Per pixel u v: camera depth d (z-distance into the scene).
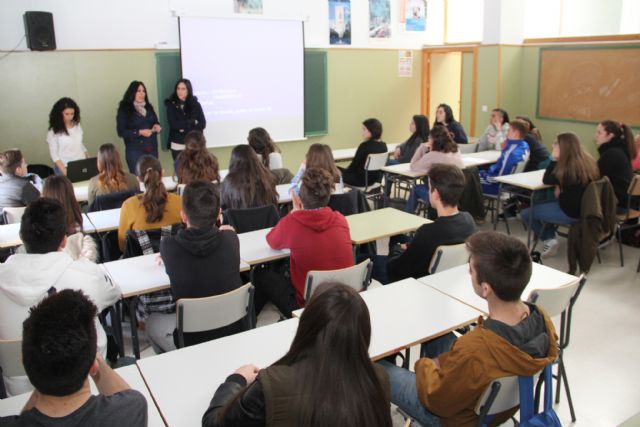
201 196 2.42
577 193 4.21
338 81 7.91
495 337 1.62
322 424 1.11
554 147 4.36
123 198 4.03
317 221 2.76
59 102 5.55
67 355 1.10
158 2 6.36
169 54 6.52
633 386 2.87
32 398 1.19
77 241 2.83
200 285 2.45
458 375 1.65
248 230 3.58
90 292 2.16
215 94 6.90
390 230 3.42
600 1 8.42
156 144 6.23
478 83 7.96
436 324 2.13
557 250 4.91
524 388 1.64
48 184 2.86
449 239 2.75
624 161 4.53
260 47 7.08
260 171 3.70
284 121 7.50
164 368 1.84
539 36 8.05
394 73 8.40
